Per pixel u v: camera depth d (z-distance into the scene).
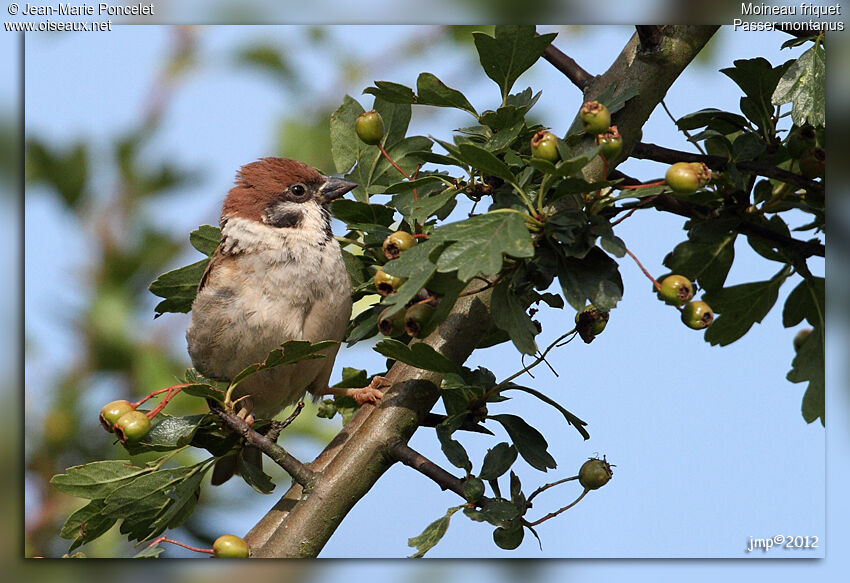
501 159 6.86
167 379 10.16
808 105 6.69
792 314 7.76
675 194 5.95
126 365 10.27
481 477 6.68
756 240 7.80
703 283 7.82
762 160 7.41
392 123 8.26
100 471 7.14
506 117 6.95
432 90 7.01
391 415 7.18
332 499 6.95
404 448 7.02
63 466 9.70
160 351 10.46
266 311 8.90
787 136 7.39
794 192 7.45
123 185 11.07
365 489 7.04
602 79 7.22
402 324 6.74
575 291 5.86
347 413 9.18
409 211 7.50
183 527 9.73
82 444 9.81
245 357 9.06
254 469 7.44
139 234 10.89
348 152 8.24
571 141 6.50
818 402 7.14
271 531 6.96
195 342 9.18
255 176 9.38
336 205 7.74
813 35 6.95
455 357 7.28
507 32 6.94
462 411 7.18
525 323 6.06
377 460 7.06
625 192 6.05
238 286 8.95
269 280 8.95
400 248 6.63
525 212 5.91
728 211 7.41
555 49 7.47
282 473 10.41
